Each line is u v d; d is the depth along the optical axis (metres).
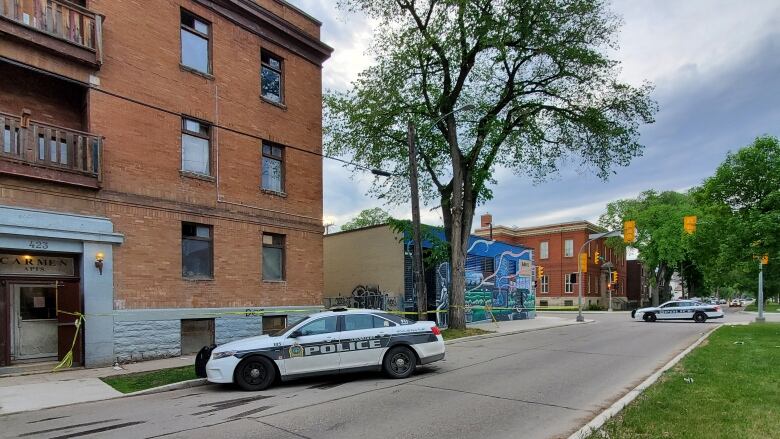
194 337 14.17
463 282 21.16
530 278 34.88
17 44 11.23
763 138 19.06
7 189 10.87
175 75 14.17
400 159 22.30
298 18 18.19
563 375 10.35
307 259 17.69
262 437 6.14
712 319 34.09
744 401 7.12
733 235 18.78
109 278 12.34
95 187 12.09
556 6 18.55
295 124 17.75
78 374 10.98
